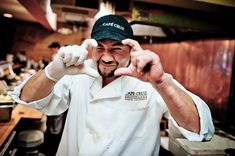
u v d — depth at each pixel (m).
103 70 1.23
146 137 1.35
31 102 1.20
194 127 1.08
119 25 1.22
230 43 2.42
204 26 2.55
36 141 3.08
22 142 3.00
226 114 2.41
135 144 1.33
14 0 3.32
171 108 1.05
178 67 3.54
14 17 6.44
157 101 1.37
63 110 1.44
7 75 3.99
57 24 8.00
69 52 0.98
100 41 1.19
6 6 4.18
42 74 1.12
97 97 1.35
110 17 1.24
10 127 2.35
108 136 1.29
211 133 1.13
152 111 1.37
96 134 1.31
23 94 1.19
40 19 4.52
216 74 2.63
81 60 0.99
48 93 1.19
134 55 0.93
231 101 2.35
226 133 2.17
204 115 1.07
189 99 1.09
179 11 2.50
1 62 5.05
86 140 1.32
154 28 3.19
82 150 1.30
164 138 2.33
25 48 8.12
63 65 1.04
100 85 1.41
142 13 2.43
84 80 1.44
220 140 1.98
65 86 1.41
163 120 2.55
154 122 1.36
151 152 1.34
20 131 3.27
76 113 1.40
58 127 4.66
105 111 1.33
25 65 7.02
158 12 2.46
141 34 3.17
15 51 8.02
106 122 1.32
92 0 3.35
